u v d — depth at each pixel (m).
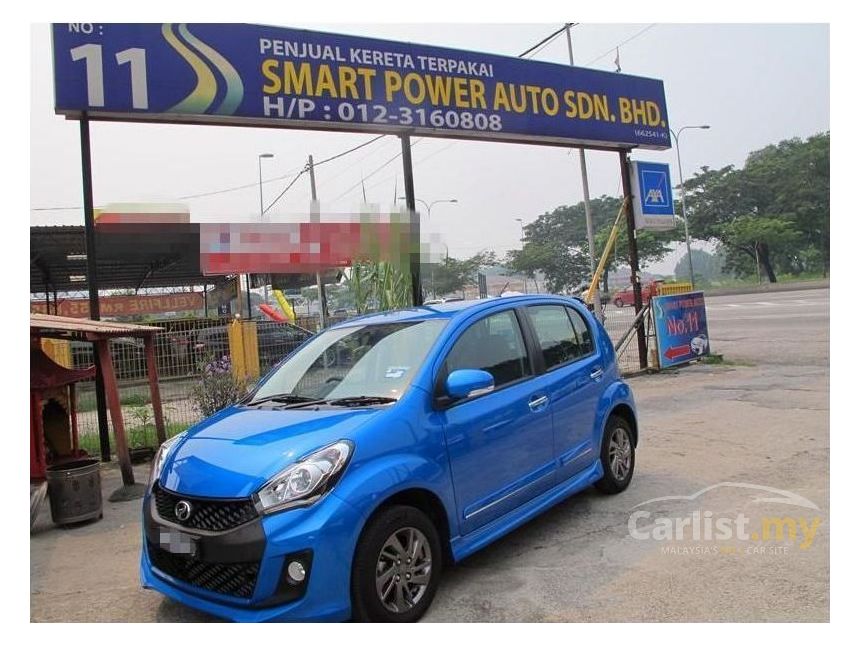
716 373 11.79
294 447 3.33
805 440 6.67
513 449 4.16
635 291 12.91
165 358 11.60
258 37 8.03
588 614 3.43
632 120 12.02
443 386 3.86
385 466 3.35
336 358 4.40
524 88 10.38
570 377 4.86
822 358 12.30
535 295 5.07
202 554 3.17
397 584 3.32
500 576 3.96
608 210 70.75
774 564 3.89
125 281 26.62
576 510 5.05
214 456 3.45
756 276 58.03
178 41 7.65
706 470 5.89
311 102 8.34
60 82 7.24
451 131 9.66
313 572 3.00
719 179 57.41
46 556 4.96
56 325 6.51
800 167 54.50
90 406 10.15
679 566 3.94
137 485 6.82
